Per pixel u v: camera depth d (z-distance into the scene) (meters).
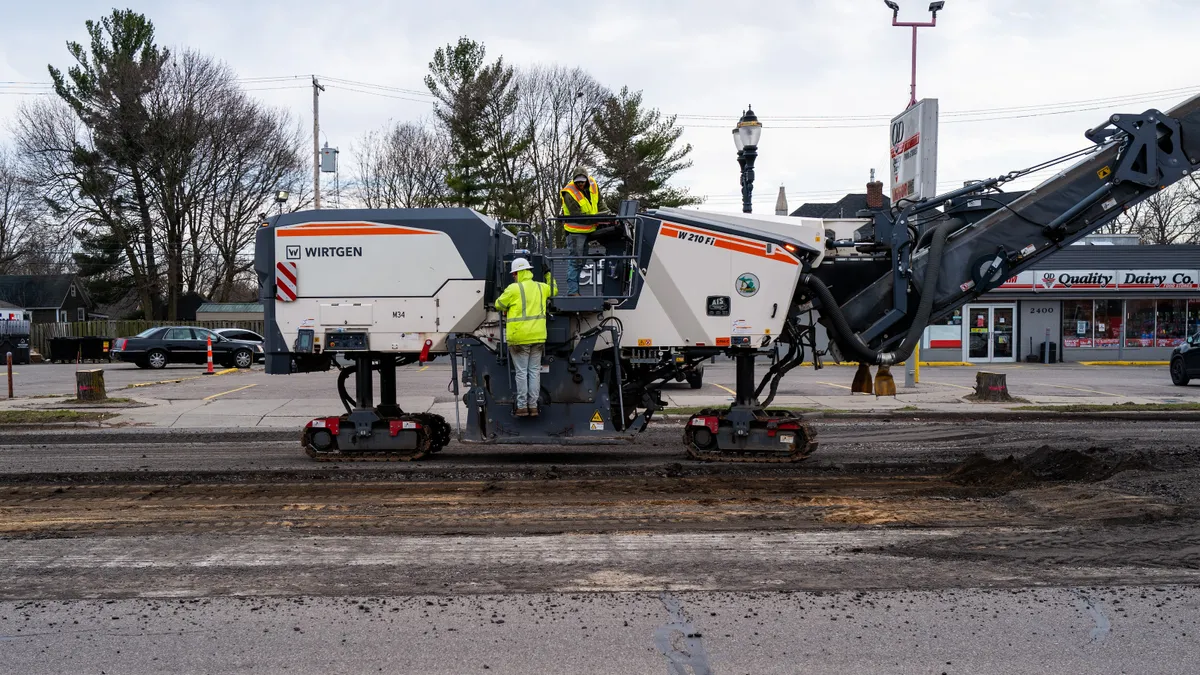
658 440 11.98
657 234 9.59
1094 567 5.70
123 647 4.43
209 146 44.09
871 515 7.16
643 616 4.85
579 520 7.02
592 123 38.50
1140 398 17.47
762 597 5.14
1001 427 13.29
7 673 4.12
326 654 4.35
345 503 7.71
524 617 4.83
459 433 9.66
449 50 36.12
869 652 4.38
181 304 50.34
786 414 10.29
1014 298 33.53
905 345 9.62
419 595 5.19
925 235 9.84
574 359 9.62
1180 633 4.60
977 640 4.52
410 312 9.60
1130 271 33.06
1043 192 9.65
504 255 9.84
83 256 44.72
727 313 9.52
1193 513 7.00
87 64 42.97
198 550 6.14
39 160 42.91
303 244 9.68
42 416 13.85
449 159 42.03
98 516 7.21
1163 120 9.29
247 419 14.12
